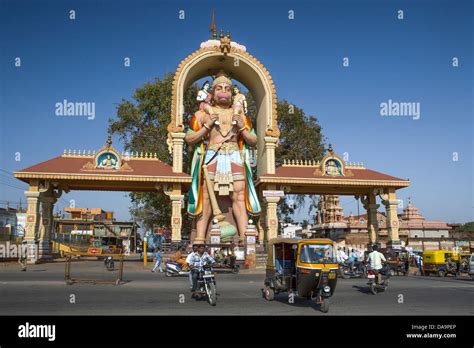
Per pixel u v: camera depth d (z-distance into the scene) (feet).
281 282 45.70
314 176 113.80
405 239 169.58
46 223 108.88
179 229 102.78
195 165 108.58
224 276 82.23
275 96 116.26
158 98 155.02
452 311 40.98
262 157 117.60
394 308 42.65
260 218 119.34
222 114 112.27
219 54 113.91
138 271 92.32
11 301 44.14
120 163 104.78
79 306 41.19
